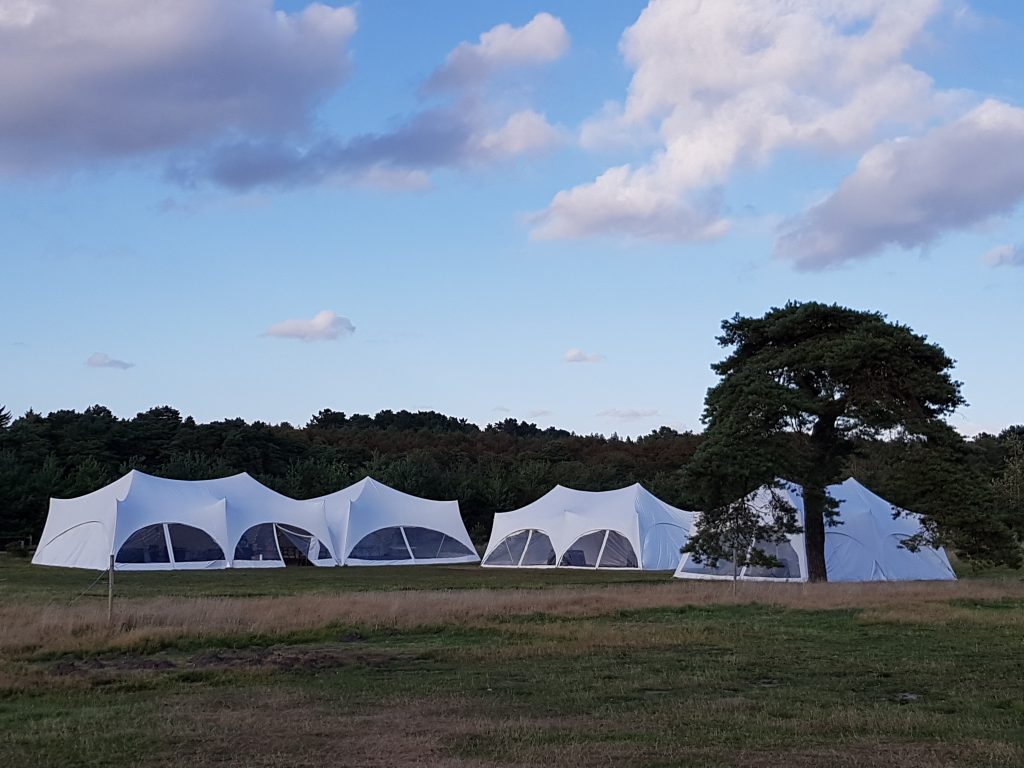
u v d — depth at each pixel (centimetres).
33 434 7731
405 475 7275
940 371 3300
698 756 908
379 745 962
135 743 974
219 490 4731
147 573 3956
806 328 3481
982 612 2195
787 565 3725
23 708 1169
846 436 3412
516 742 973
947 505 3056
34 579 3494
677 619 2108
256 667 1434
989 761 887
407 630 1866
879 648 1667
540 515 4984
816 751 929
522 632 1847
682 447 10325
